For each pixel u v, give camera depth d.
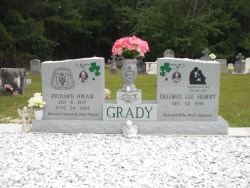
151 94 10.03
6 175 3.43
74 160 3.92
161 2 26.72
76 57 34.78
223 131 5.10
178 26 26.22
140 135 5.06
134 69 5.25
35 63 19.05
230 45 29.95
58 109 5.35
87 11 33.66
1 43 19.81
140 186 3.17
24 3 22.42
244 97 9.66
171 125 5.10
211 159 3.96
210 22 28.30
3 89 10.09
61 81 5.26
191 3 27.41
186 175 3.45
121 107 5.21
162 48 27.66
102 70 5.17
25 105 8.27
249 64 19.25
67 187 3.15
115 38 34.75
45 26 29.47
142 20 27.98
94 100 5.27
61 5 30.47
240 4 30.00
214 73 5.07
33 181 3.31
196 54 27.39
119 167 3.69
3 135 5.08
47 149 4.33
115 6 31.95
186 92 5.16
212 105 5.18
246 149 4.37
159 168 3.65
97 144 4.58
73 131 5.21
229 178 3.39
